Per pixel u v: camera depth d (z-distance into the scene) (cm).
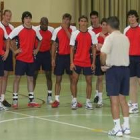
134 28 788
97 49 847
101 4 1675
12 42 836
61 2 1634
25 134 620
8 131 641
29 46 842
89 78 844
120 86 601
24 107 878
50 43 922
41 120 735
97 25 913
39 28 909
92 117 765
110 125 689
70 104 923
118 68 588
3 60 807
